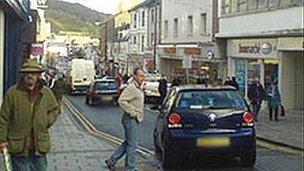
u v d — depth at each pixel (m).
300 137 19.44
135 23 75.25
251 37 33.28
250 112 13.17
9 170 7.89
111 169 12.59
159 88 35.16
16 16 26.05
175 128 12.85
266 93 26.31
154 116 29.88
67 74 66.19
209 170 13.01
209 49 39.91
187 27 47.69
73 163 13.49
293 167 13.34
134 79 11.88
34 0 38.59
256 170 12.95
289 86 30.16
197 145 12.71
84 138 19.05
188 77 43.72
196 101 13.14
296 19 28.25
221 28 38.00
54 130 21.89
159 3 58.84
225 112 12.95
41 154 7.99
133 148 11.95
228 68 37.34
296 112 29.47
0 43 22.61
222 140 12.73
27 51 35.81
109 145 16.98
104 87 40.38
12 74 28.20
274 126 23.30
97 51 111.94
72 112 32.91
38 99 7.98
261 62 32.53
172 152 12.84
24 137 7.91
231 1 36.28
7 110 7.91
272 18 30.69
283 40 29.62
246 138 12.85
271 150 16.58
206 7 42.72
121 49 85.81
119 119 28.36
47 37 92.00
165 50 54.06
